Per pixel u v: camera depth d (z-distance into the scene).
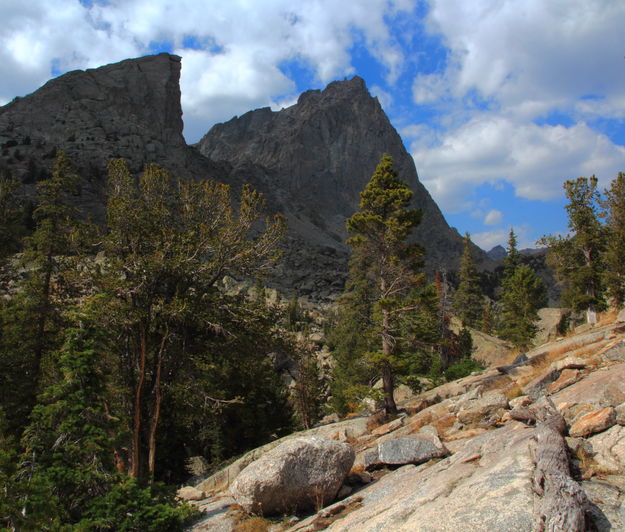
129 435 11.63
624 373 10.70
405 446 12.23
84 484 9.96
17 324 22.92
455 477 8.24
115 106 182.25
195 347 21.78
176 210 23.08
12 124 156.12
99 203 110.31
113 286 19.00
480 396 16.88
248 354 22.67
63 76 185.62
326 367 51.53
